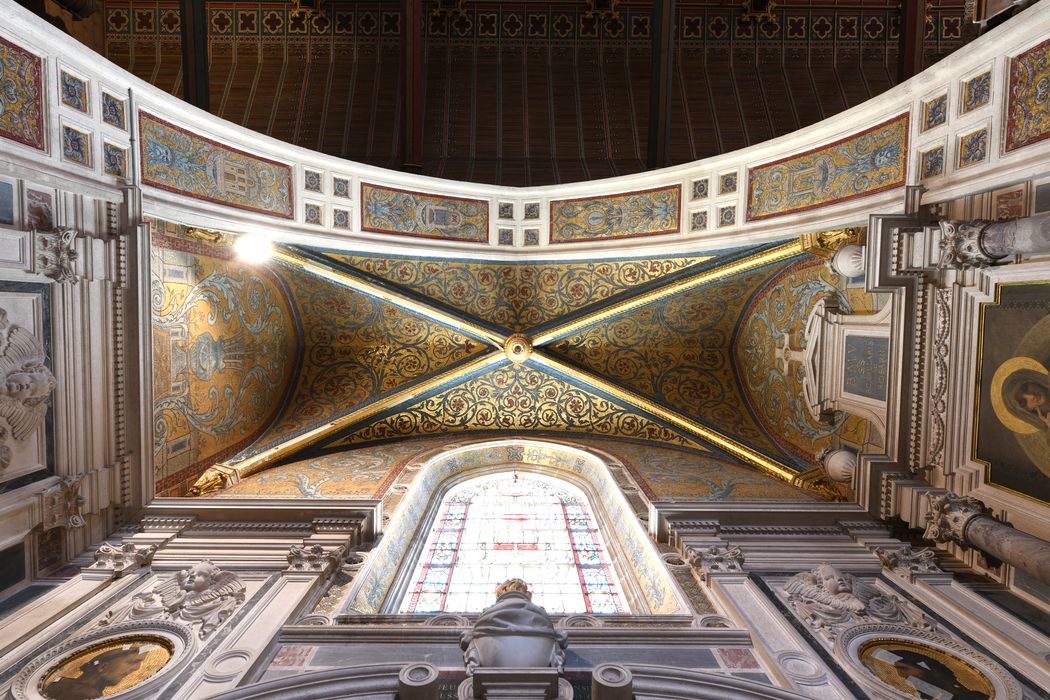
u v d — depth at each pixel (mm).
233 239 7871
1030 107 5148
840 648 4488
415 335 10602
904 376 6562
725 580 5566
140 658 4426
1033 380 5230
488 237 9734
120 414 6543
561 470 9695
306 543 6246
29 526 5461
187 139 7098
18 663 4297
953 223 5660
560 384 10656
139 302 6562
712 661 4441
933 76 6039
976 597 5254
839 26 14406
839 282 8031
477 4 14336
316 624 4941
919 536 6527
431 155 12961
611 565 7098
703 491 7898
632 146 13258
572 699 3703
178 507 6715
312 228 8508
